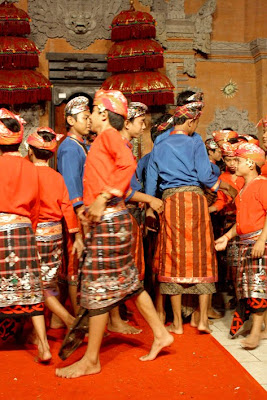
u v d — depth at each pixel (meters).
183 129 4.24
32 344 3.82
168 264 4.11
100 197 3.00
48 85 8.30
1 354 3.56
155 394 2.80
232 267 4.82
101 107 3.20
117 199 3.14
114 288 3.10
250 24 9.80
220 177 4.93
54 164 9.18
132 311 4.90
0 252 3.29
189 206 4.09
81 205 3.94
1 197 3.31
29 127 8.87
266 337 3.96
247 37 9.81
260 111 9.59
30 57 8.22
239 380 3.01
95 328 3.08
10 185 3.33
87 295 3.08
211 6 9.39
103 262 3.08
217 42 9.62
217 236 5.33
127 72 8.55
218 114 9.62
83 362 3.11
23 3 8.92
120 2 9.18
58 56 9.03
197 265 4.07
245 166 3.82
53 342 3.89
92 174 3.10
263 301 3.65
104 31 9.17
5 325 3.77
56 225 3.80
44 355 3.27
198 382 2.98
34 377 3.07
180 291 4.09
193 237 4.08
